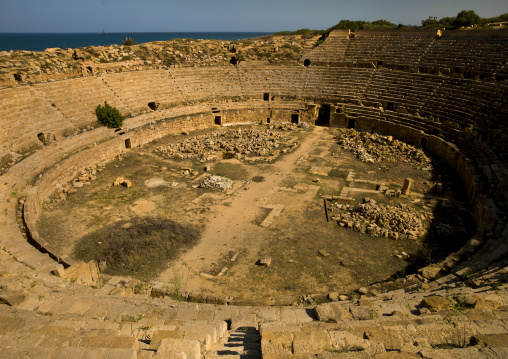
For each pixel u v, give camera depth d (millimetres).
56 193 28172
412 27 78500
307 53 61250
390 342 8789
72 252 20656
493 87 37594
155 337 8930
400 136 43812
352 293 16500
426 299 11938
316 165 35969
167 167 34719
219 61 59250
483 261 16328
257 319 12484
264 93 56156
